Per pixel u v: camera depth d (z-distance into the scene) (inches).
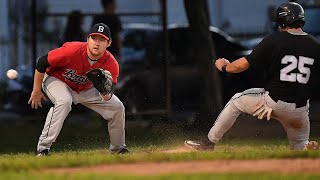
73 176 761.0
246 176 754.8
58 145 1395.2
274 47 1008.9
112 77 1049.5
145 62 1843.0
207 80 1742.1
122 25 1835.6
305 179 737.6
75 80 1057.5
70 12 1779.0
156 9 1883.6
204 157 906.7
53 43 1755.7
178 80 1886.1
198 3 1755.7
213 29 1975.9
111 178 741.3
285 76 1010.7
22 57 1891.0
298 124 1039.0
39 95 1061.8
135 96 1804.9
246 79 1830.7
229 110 1051.9
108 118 1086.4
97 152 1185.4
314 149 1024.2
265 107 1025.5
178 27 1913.1
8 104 1822.1
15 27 1908.2
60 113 1047.0
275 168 823.1
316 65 1019.9
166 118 1675.7
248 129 1544.0
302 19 1015.0
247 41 2032.5
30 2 1865.2
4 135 1612.9
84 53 1029.8
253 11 2032.5
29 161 892.6
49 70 1053.2
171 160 893.8
